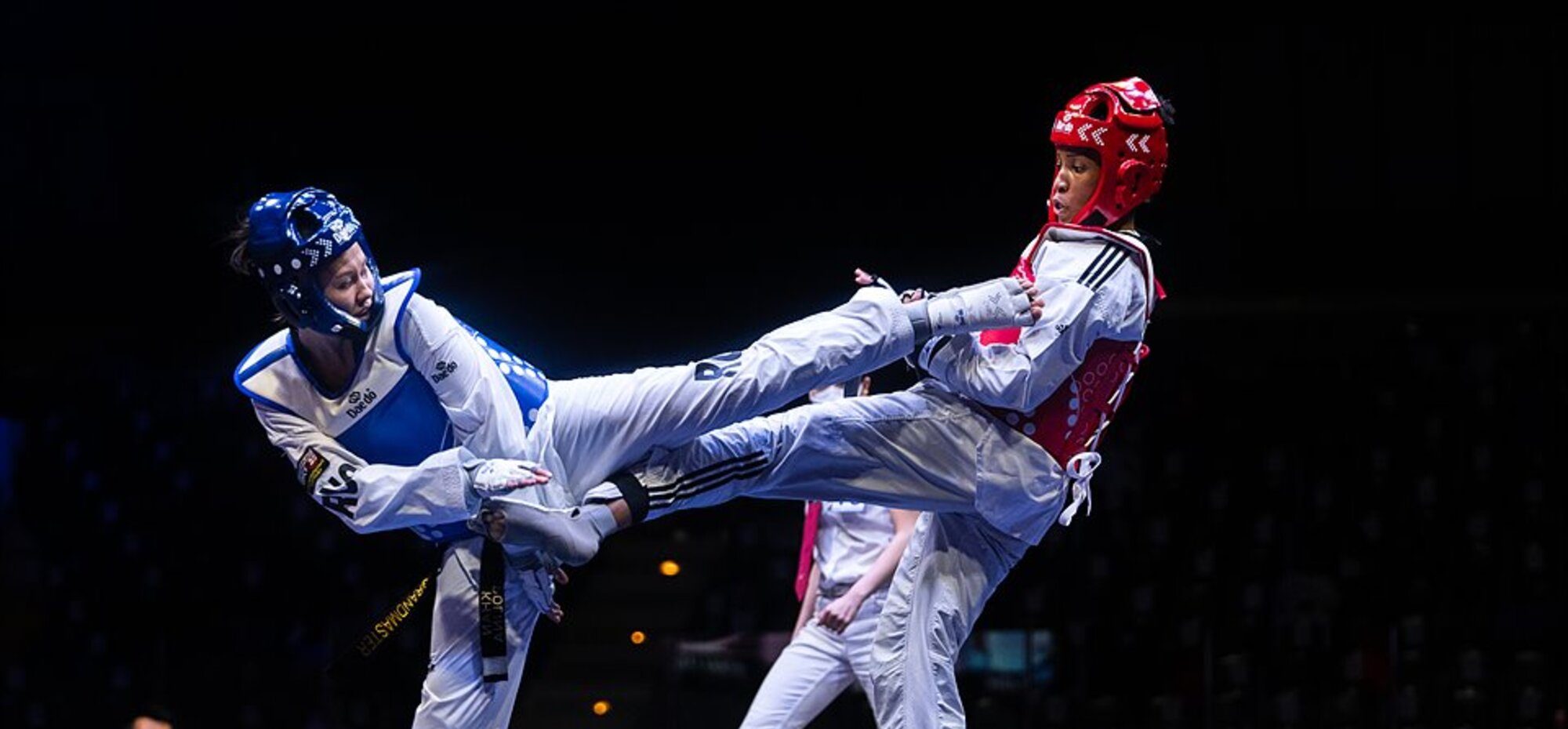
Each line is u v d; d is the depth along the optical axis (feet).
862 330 22.67
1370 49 51.70
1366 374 52.60
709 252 54.03
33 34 54.29
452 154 54.49
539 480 21.15
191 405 55.21
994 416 23.24
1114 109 23.17
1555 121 50.93
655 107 54.54
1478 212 51.98
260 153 54.34
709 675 50.08
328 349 21.95
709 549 53.98
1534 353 51.93
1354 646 48.34
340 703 51.06
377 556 53.47
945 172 53.62
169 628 53.21
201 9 54.08
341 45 54.29
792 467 23.41
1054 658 48.88
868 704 47.78
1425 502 51.03
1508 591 49.55
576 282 54.03
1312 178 52.65
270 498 54.39
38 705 52.06
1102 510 51.47
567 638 52.06
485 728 22.89
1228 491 51.67
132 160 54.60
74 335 55.57
